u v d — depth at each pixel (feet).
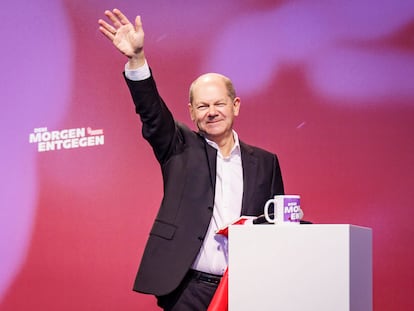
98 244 23.58
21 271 23.75
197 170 15.65
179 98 23.59
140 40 14.99
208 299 15.02
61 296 23.54
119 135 23.79
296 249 11.59
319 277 11.45
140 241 23.47
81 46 24.16
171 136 15.80
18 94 24.22
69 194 23.79
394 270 22.44
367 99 22.84
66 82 24.11
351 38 22.99
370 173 22.68
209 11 23.68
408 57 22.71
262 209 15.90
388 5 22.90
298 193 22.93
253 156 16.31
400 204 22.50
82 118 23.94
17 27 24.45
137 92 15.15
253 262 11.76
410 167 22.54
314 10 23.18
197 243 14.97
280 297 11.59
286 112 23.12
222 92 16.03
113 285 23.41
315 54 23.12
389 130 22.70
